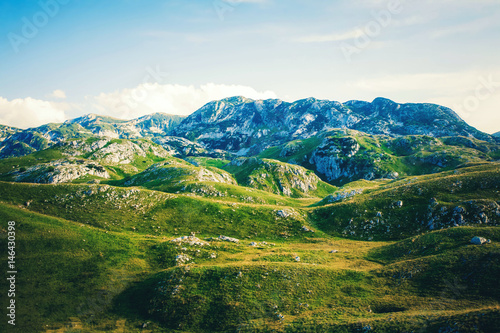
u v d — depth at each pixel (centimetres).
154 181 18112
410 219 9106
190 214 10600
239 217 10725
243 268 5862
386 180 18612
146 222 9606
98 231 7619
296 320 4362
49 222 7444
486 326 3316
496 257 4916
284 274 5675
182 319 4709
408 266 5559
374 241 8688
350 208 10619
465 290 4459
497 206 7944
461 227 6631
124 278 5934
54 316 4750
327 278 5588
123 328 4581
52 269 5834
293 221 10556
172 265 6344
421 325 3659
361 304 4672
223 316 4694
